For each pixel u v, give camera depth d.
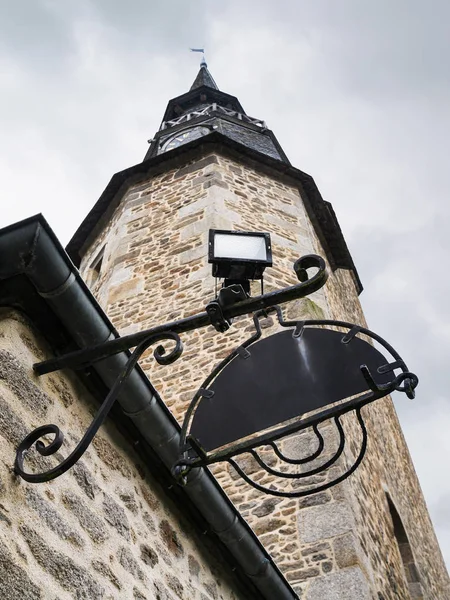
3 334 3.06
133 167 11.52
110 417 3.54
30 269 3.02
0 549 2.53
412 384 3.06
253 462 6.68
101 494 3.27
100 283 10.20
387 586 6.36
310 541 5.93
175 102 19.58
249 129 15.45
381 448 9.18
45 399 3.12
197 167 11.05
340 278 12.41
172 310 8.62
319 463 6.43
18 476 2.78
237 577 4.24
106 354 3.14
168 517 3.78
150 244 9.96
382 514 7.44
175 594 3.52
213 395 3.45
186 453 3.26
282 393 3.35
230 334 7.98
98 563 3.02
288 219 10.59
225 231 3.38
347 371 3.29
